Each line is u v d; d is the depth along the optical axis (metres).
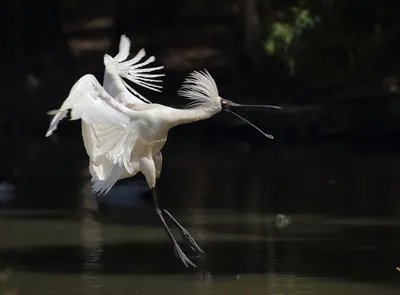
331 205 15.62
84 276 10.69
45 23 34.06
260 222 14.15
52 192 17.83
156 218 14.73
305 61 22.02
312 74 23.33
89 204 16.28
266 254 11.80
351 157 23.20
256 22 35.94
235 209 15.41
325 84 25.86
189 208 15.64
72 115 8.61
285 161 22.59
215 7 42.12
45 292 9.94
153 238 13.05
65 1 36.50
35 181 19.39
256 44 35.59
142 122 9.41
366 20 20.77
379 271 10.78
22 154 24.44
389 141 26.53
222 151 25.31
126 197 16.80
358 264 11.15
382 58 21.94
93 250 12.22
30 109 29.97
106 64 9.98
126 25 39.44
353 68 22.02
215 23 41.69
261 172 20.52
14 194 17.62
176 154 24.67
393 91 27.59
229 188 18.03
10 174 19.67
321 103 29.53
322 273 10.69
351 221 14.09
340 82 23.66
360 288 10.00
